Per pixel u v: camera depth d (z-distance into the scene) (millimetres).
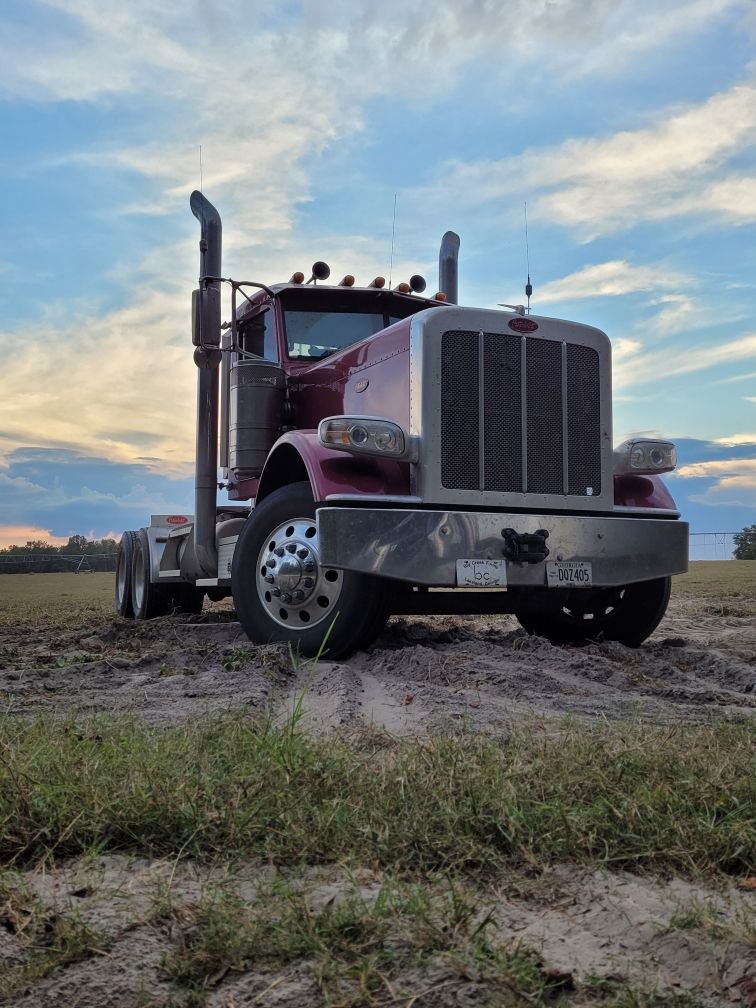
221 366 7426
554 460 5711
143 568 9469
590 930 1686
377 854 1974
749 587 14555
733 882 1901
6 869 1928
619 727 3127
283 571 5555
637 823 2096
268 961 1526
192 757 2582
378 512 5160
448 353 5477
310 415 6555
